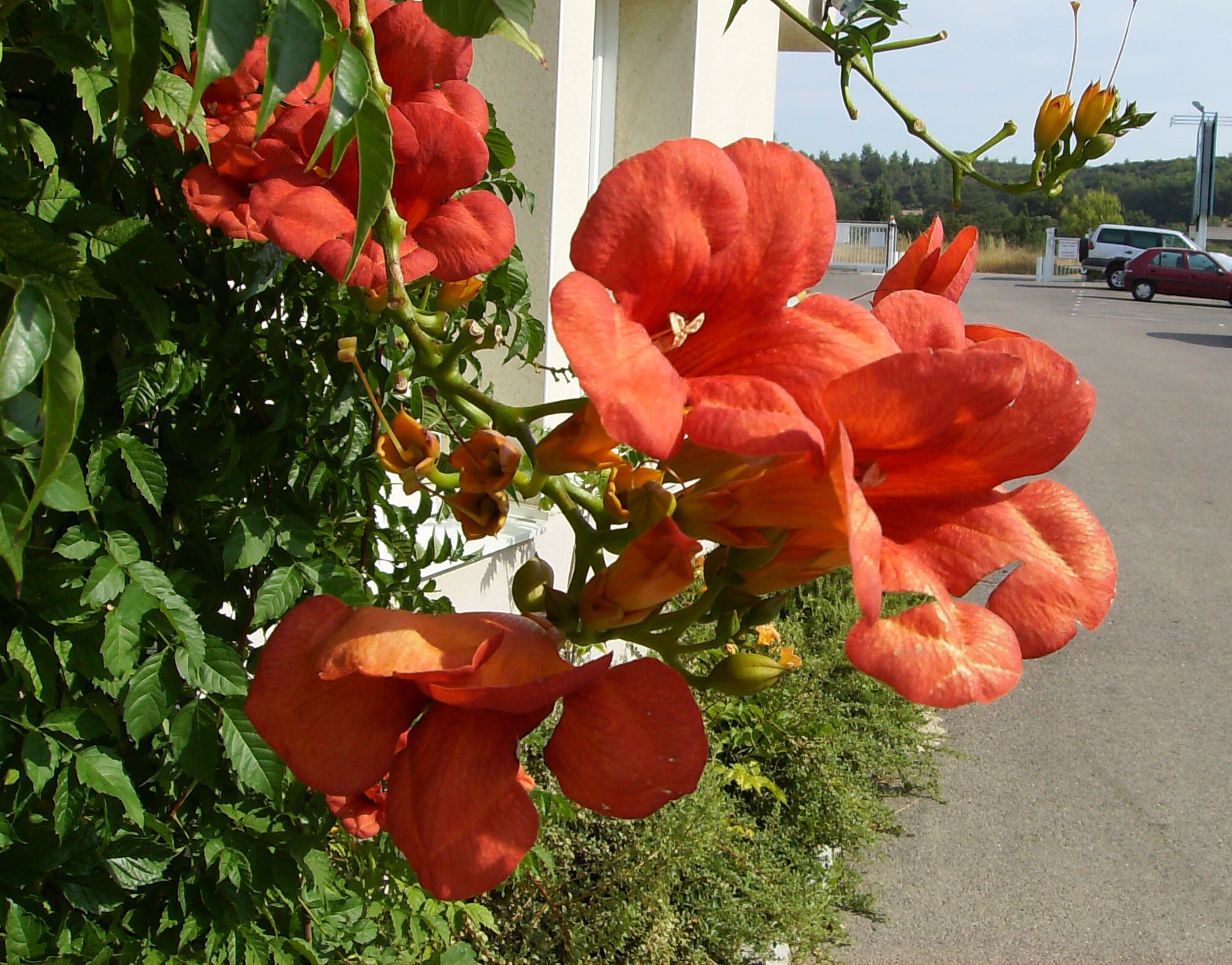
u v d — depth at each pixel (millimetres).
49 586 1731
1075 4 1987
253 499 2168
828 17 2213
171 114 1437
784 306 1092
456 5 1054
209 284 2035
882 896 4867
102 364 1995
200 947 2209
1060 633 1011
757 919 4012
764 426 884
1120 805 5816
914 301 1142
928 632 933
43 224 1565
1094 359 22953
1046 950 4531
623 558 1049
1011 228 52781
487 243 1383
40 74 1712
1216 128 42531
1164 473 13539
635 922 3664
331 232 1311
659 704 988
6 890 1778
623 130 5887
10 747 1753
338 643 984
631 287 982
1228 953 4590
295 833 2234
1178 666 7793
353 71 910
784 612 6211
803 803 4984
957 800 5789
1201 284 36062
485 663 974
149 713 1818
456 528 3887
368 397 2195
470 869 937
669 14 5699
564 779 995
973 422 996
